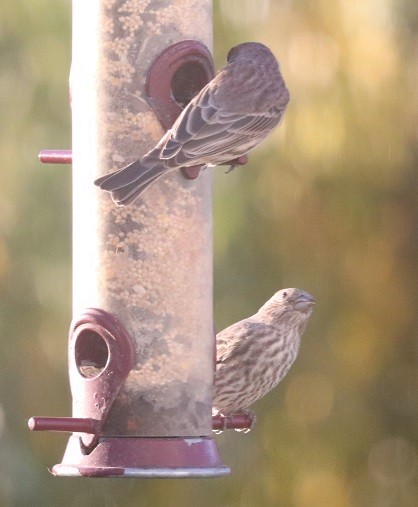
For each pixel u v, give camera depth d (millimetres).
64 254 13539
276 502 14297
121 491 13930
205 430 9266
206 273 9367
